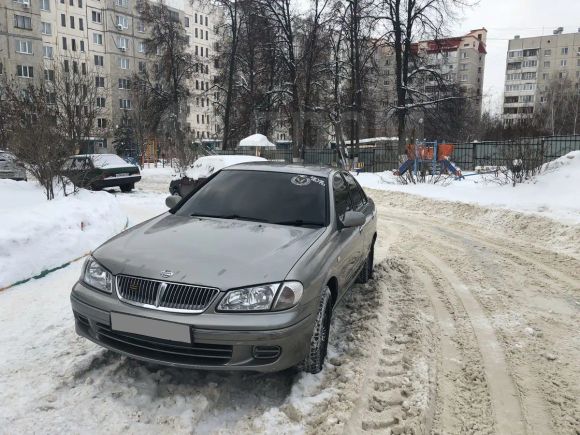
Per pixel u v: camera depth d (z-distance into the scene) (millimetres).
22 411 2900
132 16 66750
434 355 3924
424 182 17203
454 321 4703
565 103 62031
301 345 3125
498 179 14750
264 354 3012
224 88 37375
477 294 5586
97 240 7059
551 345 4199
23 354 3637
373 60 30609
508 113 94062
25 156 10148
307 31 30938
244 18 32125
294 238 3635
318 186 4492
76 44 62906
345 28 28875
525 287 5910
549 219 9523
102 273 3254
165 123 41000
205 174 12875
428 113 28234
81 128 11461
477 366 3758
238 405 3059
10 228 5684
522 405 3227
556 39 96062
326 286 3521
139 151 44938
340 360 3695
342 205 4648
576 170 12812
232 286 2965
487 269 6746
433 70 28797
